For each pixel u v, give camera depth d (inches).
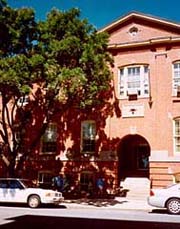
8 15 863.1
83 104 909.8
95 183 1031.0
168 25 1033.5
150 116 1011.3
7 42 859.4
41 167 1103.6
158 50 1036.5
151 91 1021.8
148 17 1049.5
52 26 884.0
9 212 679.1
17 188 807.1
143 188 999.6
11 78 789.2
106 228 495.2
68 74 813.2
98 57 860.6
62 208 784.3
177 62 1013.8
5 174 1122.7
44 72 826.8
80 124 1085.8
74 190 1048.8
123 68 1065.5
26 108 1026.1
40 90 999.0
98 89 893.2
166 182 963.3
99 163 1039.6
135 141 1101.1
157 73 1025.5
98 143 1050.7
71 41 844.0
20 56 812.0
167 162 973.2
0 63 807.7
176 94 999.6
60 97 887.7
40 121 1123.3
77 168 1061.1
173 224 543.2
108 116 1053.8
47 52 856.9
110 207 800.3
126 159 1099.9
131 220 588.7
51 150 1110.4
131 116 1031.0
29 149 1002.7
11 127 964.0
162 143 987.3
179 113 986.7
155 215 674.2
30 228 481.4
